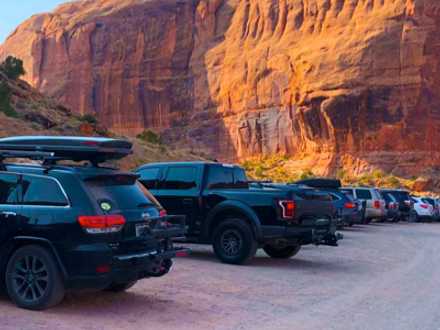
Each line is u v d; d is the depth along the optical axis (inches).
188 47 5885.8
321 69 4040.4
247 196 481.7
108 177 306.8
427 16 3826.3
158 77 5885.8
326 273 457.4
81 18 6215.6
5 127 1352.1
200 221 503.5
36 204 296.0
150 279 394.6
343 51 3978.8
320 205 491.5
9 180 308.0
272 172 4057.6
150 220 310.8
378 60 3841.0
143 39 5974.4
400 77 3806.6
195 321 288.4
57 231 285.6
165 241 323.3
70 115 2005.4
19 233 295.1
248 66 5093.5
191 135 5467.5
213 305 325.7
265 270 459.5
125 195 309.0
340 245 692.1
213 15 5871.1
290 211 462.6
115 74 5964.6
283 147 4630.9
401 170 3754.9
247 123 4963.1
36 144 313.6
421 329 287.7
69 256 282.5
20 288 294.8
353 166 3868.1
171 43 5915.4
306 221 475.5
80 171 299.4
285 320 297.3
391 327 289.6
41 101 1925.4
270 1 5216.5
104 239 285.0
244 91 5078.7
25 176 304.3
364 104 3836.1
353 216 952.9
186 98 5767.7
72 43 6136.8
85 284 284.2
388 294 374.9
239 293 362.0
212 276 419.2
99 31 6092.5
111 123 5925.2
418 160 3772.1
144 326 273.9
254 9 5413.4
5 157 320.8
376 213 1146.0
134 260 292.8
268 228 467.8
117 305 313.3
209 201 500.1
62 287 288.8
